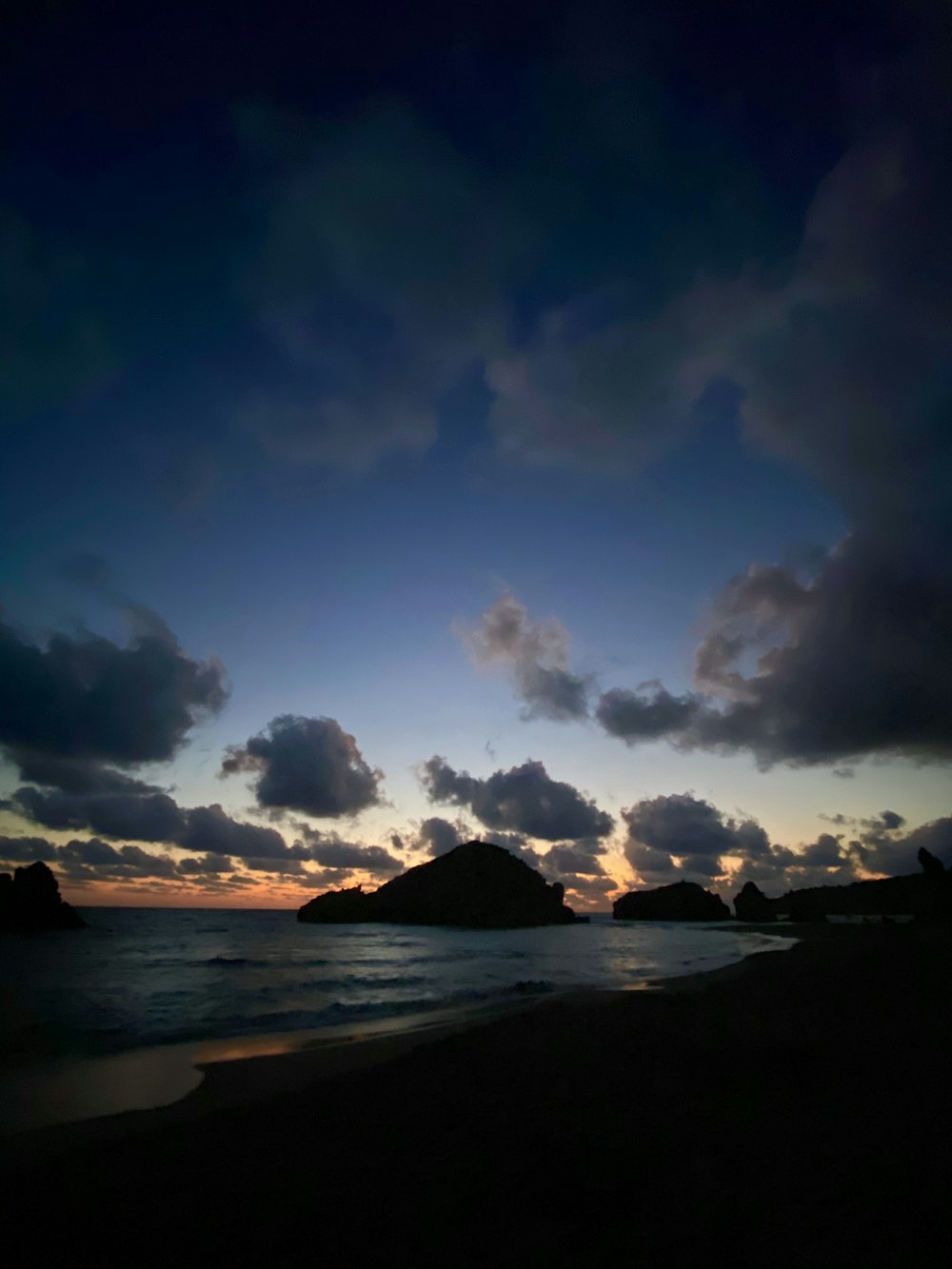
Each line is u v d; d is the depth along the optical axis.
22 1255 4.81
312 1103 8.55
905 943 25.05
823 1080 8.55
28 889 45.31
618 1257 4.45
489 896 94.81
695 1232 4.70
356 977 25.89
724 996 16.27
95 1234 5.12
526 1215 5.17
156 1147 7.01
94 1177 6.23
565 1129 7.07
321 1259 4.64
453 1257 4.58
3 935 42.16
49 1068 10.80
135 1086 9.68
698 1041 11.26
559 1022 13.30
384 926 85.31
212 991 20.92
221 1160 6.62
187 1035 13.83
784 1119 7.11
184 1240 4.98
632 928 83.69
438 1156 6.53
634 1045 11.20
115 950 35.25
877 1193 5.17
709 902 128.50
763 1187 5.39
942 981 16.00
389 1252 4.70
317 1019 16.08
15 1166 6.53
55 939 41.75
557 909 96.50
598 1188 5.55
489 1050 11.17
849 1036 11.06
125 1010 16.91
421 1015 16.75
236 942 45.97
